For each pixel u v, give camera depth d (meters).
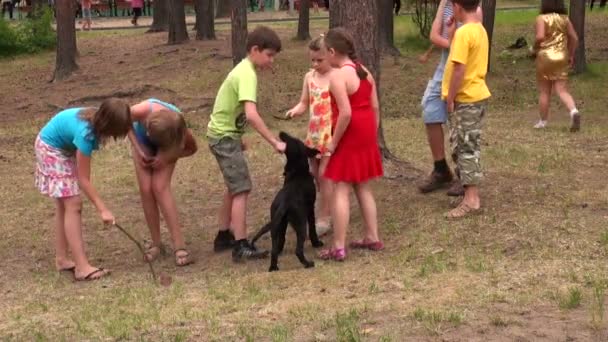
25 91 19.53
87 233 8.18
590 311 4.85
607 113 14.27
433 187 8.13
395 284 5.71
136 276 6.77
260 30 6.77
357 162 6.47
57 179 6.69
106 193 9.72
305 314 5.11
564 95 12.11
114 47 24.38
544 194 7.69
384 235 7.12
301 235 6.43
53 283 6.71
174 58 20.92
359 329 4.71
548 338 4.48
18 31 25.48
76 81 19.75
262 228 7.18
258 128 6.62
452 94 6.98
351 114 6.38
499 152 10.23
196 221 8.41
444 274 5.88
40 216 8.91
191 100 16.81
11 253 7.68
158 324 5.19
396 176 8.72
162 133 6.72
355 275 6.06
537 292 5.27
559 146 10.71
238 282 6.16
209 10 23.98
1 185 10.45
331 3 8.77
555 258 6.04
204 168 10.77
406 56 20.38
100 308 5.76
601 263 5.83
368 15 8.49
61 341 5.02
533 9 31.70
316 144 6.82
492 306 5.05
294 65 19.03
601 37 22.95
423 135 12.37
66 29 20.31
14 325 5.52
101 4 41.28
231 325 5.01
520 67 19.27
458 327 4.70
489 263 6.06
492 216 7.12
